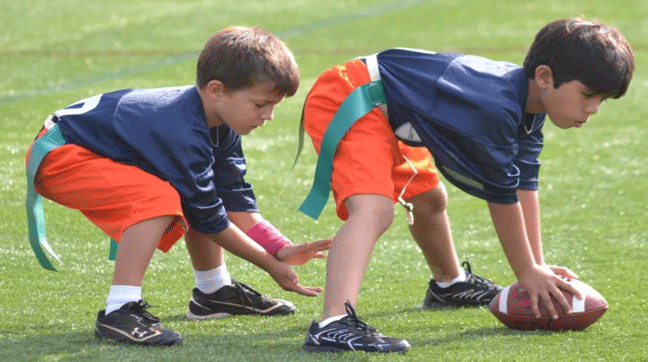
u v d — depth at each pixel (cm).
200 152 894
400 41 3181
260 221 1030
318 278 1207
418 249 1342
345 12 3675
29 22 3362
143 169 890
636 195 1612
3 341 895
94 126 905
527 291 924
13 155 1767
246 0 3894
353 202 882
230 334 943
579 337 902
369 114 930
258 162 1814
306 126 976
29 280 1158
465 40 3183
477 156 882
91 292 1115
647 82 2583
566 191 1652
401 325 977
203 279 1018
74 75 2636
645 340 891
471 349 863
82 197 895
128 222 870
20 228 1384
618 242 1349
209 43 921
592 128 2141
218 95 909
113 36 3177
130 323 878
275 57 912
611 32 894
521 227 910
